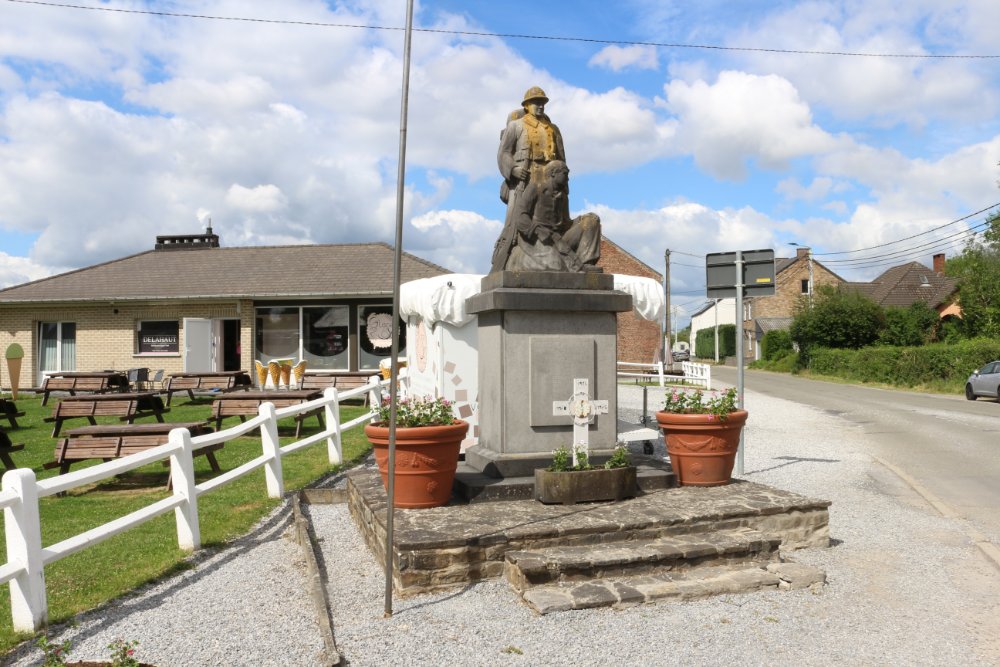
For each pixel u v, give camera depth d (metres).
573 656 4.26
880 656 4.33
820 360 39.00
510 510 6.18
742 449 10.36
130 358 23.77
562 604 4.85
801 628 4.70
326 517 7.72
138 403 13.43
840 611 5.00
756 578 5.38
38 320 24.33
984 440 14.36
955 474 10.65
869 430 15.90
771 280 9.51
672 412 7.31
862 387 31.06
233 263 25.69
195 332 22.89
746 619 4.82
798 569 5.53
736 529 6.15
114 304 23.80
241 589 5.41
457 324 9.45
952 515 7.95
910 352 31.08
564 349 7.14
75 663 3.76
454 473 6.65
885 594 5.36
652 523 5.80
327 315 22.95
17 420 16.33
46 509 7.88
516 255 7.57
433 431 6.11
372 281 22.84
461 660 4.21
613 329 7.33
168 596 5.26
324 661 4.18
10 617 4.78
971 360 28.30
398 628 4.65
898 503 8.59
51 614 4.82
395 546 5.27
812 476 10.26
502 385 7.01
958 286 38.56
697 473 7.15
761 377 39.47
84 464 10.80
